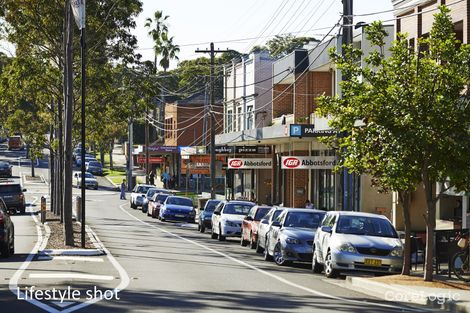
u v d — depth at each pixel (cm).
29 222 5966
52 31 5294
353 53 2783
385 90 2609
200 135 11756
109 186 13050
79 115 6103
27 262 3127
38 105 6262
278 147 7250
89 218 6975
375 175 2805
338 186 5012
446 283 2592
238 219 4856
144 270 2905
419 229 4106
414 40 4100
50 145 6825
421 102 2538
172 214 6731
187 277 2712
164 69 11531
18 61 5459
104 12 5466
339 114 2758
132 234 5169
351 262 2833
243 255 3878
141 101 5825
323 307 2016
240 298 2156
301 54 6369
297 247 3306
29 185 12038
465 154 2492
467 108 2523
